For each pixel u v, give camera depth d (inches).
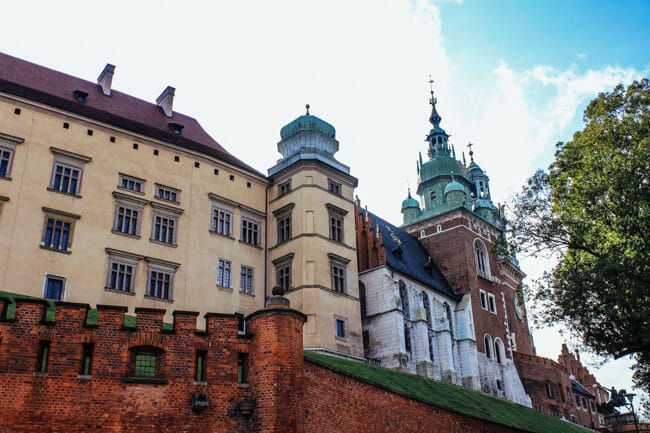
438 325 2640.3
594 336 1643.7
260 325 1077.1
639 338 1544.0
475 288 2989.7
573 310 1637.6
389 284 2377.0
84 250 1731.1
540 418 2618.1
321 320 2004.2
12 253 1606.8
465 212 3134.8
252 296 2091.5
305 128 2406.5
